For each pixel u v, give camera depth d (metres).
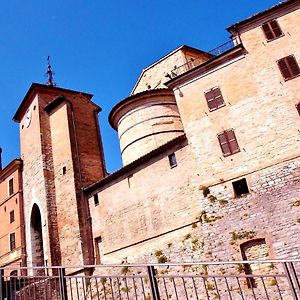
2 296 11.89
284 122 23.59
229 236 22.92
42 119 39.75
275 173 22.73
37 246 37.88
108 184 32.31
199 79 28.27
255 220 22.34
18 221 39.75
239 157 24.42
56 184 36.53
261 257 21.59
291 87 24.23
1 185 44.97
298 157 22.38
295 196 21.56
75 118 39.12
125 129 37.81
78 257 31.64
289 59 25.06
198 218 24.70
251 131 24.58
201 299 22.09
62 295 10.80
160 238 26.75
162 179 28.06
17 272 37.31
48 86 41.31
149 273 9.27
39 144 38.56
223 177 24.56
